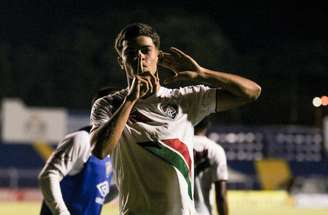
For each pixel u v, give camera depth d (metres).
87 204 10.33
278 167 62.31
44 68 86.62
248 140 67.19
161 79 7.52
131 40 7.00
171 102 7.20
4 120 63.41
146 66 6.94
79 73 87.12
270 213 37.38
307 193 54.84
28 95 84.69
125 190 7.17
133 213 7.07
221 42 93.56
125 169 7.15
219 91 7.27
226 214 12.02
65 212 9.23
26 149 65.94
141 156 7.04
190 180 7.14
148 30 7.07
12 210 39.78
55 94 85.94
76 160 9.65
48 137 64.56
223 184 11.98
